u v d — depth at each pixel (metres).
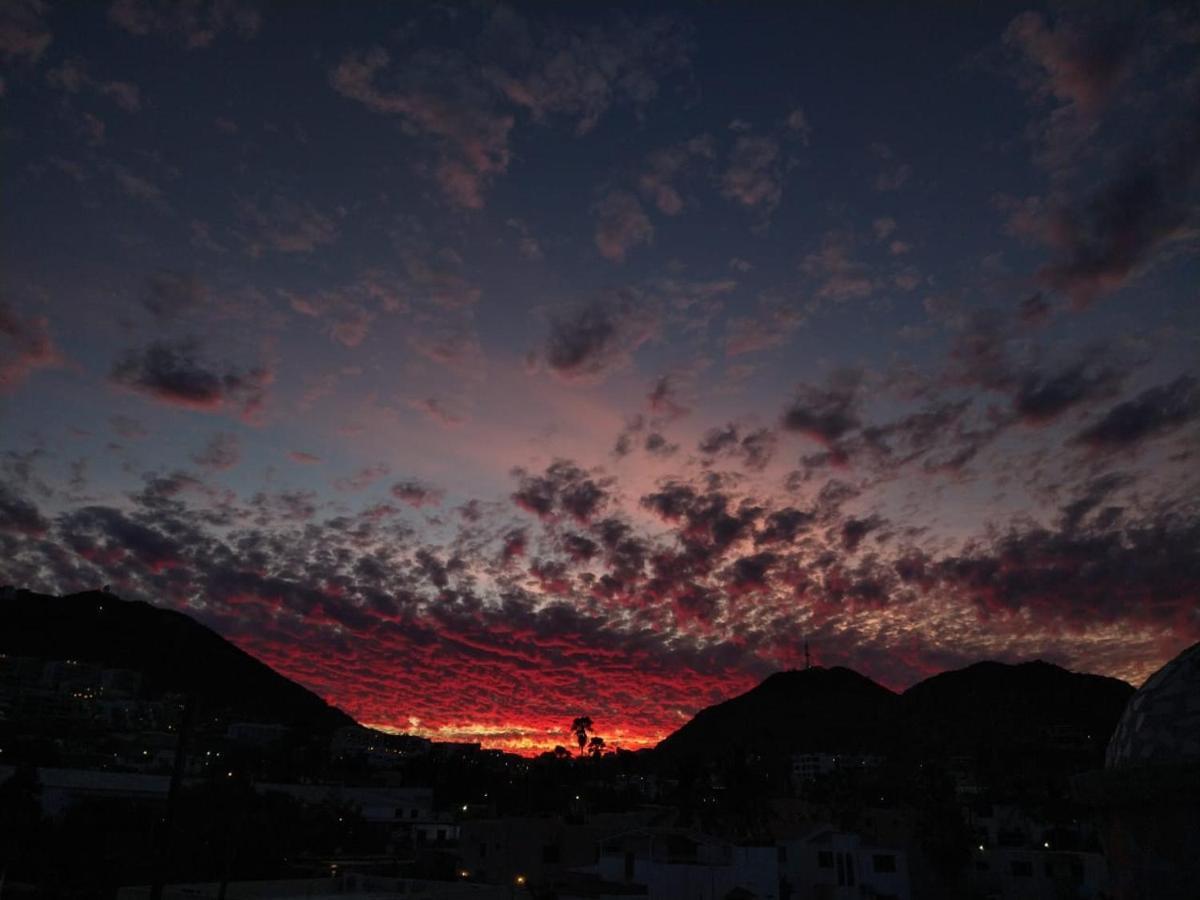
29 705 169.62
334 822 76.12
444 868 60.72
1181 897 10.52
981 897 65.12
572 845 55.19
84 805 57.28
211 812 61.72
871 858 59.38
